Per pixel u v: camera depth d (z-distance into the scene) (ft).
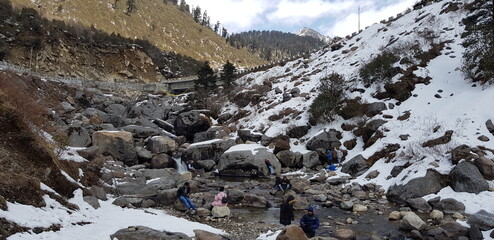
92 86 168.35
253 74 151.84
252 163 73.56
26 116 45.24
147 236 27.30
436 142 56.70
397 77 85.35
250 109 114.73
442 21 106.32
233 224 39.78
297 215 43.88
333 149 77.61
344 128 82.84
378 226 38.42
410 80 82.69
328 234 35.35
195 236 30.14
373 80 91.04
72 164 44.47
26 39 195.93
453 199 42.01
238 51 520.83
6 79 73.51
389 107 79.05
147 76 248.73
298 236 28.48
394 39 114.21
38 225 23.53
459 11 105.70
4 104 35.68
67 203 31.14
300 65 137.08
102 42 237.25
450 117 62.28
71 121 95.14
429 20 111.65
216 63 424.46
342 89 94.12
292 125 89.10
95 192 41.96
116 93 172.04
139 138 94.68
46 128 54.44
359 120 81.20
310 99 101.14
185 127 109.60
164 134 102.58
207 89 141.79
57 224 25.55
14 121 34.53
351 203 46.75
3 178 26.16
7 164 28.78
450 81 77.36
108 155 74.28
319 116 88.28
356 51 123.85
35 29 203.92
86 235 25.34
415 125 66.80
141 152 79.36
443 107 67.36
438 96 73.41
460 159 49.57
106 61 231.71
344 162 73.00
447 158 52.11
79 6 355.77
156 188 52.90
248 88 129.18
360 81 95.45
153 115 131.34
